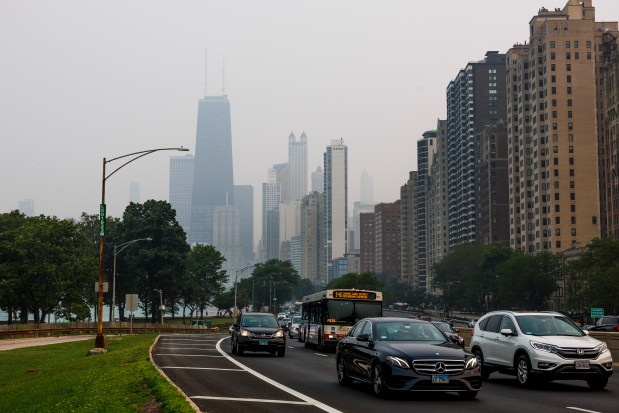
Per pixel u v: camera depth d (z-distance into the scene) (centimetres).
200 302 15825
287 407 1564
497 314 2314
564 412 1548
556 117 17588
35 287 9025
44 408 1688
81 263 9619
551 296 16000
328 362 3073
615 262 10569
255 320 3491
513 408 1609
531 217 18388
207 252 15825
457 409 1587
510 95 19638
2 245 9250
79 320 9738
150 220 11925
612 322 5547
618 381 2298
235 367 2653
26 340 6094
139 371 2209
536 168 18075
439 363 1700
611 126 15775
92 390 1875
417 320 1959
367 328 1956
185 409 1376
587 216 17362
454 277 19512
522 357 2072
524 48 19988
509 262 14738
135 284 11950
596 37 18725
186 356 3189
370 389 1975
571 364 1970
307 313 4688
